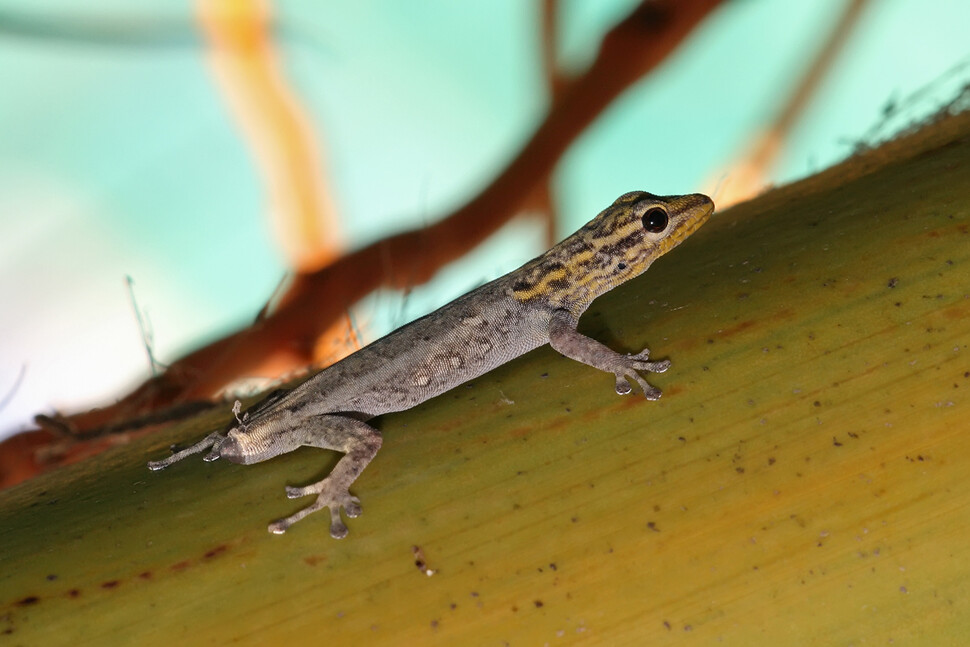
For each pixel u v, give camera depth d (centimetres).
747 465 34
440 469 35
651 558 34
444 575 34
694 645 34
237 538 34
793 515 34
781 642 34
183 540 34
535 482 34
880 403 34
